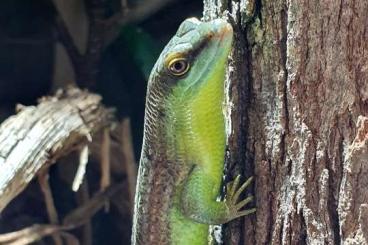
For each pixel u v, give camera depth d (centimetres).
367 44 36
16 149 46
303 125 37
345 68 36
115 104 57
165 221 39
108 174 50
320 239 37
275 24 37
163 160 38
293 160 37
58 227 50
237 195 38
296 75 37
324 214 37
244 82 38
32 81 58
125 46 55
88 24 54
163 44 56
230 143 38
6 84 58
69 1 54
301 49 37
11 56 58
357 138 37
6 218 55
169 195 38
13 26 57
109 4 55
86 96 50
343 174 37
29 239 48
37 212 56
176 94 37
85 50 55
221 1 38
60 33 55
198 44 37
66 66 56
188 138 38
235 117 38
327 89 37
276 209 38
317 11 36
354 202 37
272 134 38
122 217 54
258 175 38
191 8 56
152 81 38
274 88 37
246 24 38
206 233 39
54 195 55
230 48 37
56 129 47
